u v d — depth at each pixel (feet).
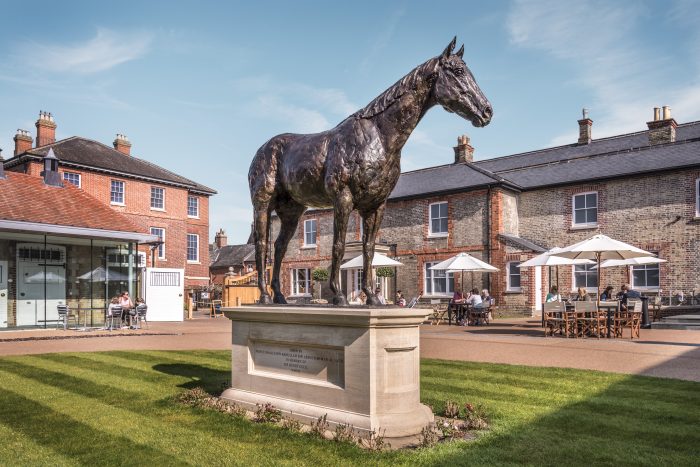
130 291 65.62
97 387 23.26
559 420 17.58
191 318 85.35
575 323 45.34
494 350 36.14
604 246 45.70
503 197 77.51
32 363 30.71
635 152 75.10
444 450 14.52
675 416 18.02
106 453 14.53
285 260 99.19
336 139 18.24
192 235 112.68
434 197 83.41
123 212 97.40
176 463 13.76
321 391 17.22
